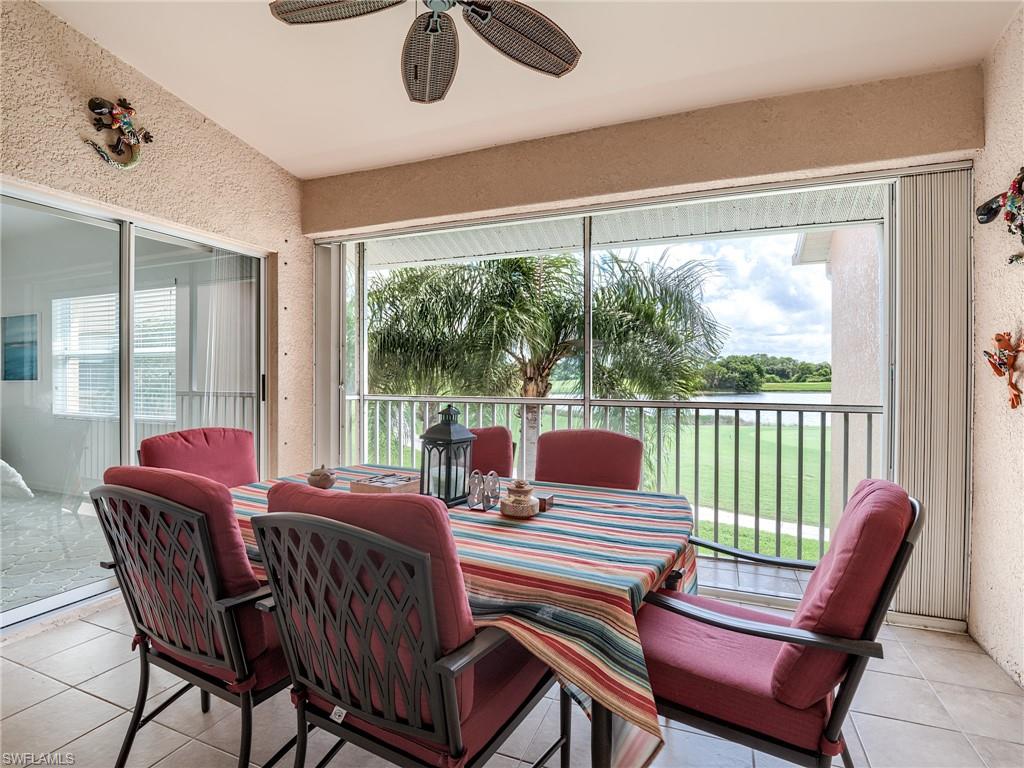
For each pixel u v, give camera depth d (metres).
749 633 1.17
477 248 3.97
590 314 3.27
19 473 2.47
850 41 2.26
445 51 1.85
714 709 1.27
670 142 2.82
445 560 1.01
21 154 2.28
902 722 1.83
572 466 2.37
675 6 2.16
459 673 1.00
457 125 3.07
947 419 2.44
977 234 2.36
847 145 2.50
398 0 1.64
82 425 2.70
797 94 2.59
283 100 2.96
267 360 3.73
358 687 1.12
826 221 3.08
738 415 3.28
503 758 1.67
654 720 1.11
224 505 1.28
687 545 1.71
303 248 3.90
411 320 4.34
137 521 1.33
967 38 2.18
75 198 2.52
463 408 4.15
